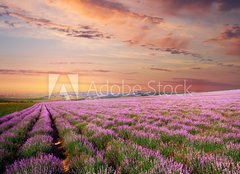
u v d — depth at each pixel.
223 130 8.65
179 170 3.84
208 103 27.14
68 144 7.28
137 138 7.45
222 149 5.41
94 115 18.17
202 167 4.03
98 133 8.55
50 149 7.12
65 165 5.80
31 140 8.02
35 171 4.26
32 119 18.38
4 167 5.69
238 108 18.16
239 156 4.73
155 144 6.43
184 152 5.16
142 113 17.50
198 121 11.38
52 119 21.00
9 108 50.53
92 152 5.73
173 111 18.23
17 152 7.07
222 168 3.82
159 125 11.17
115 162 5.16
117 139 7.42
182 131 8.12
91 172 4.23
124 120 12.93
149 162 4.42
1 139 8.34
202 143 6.14
